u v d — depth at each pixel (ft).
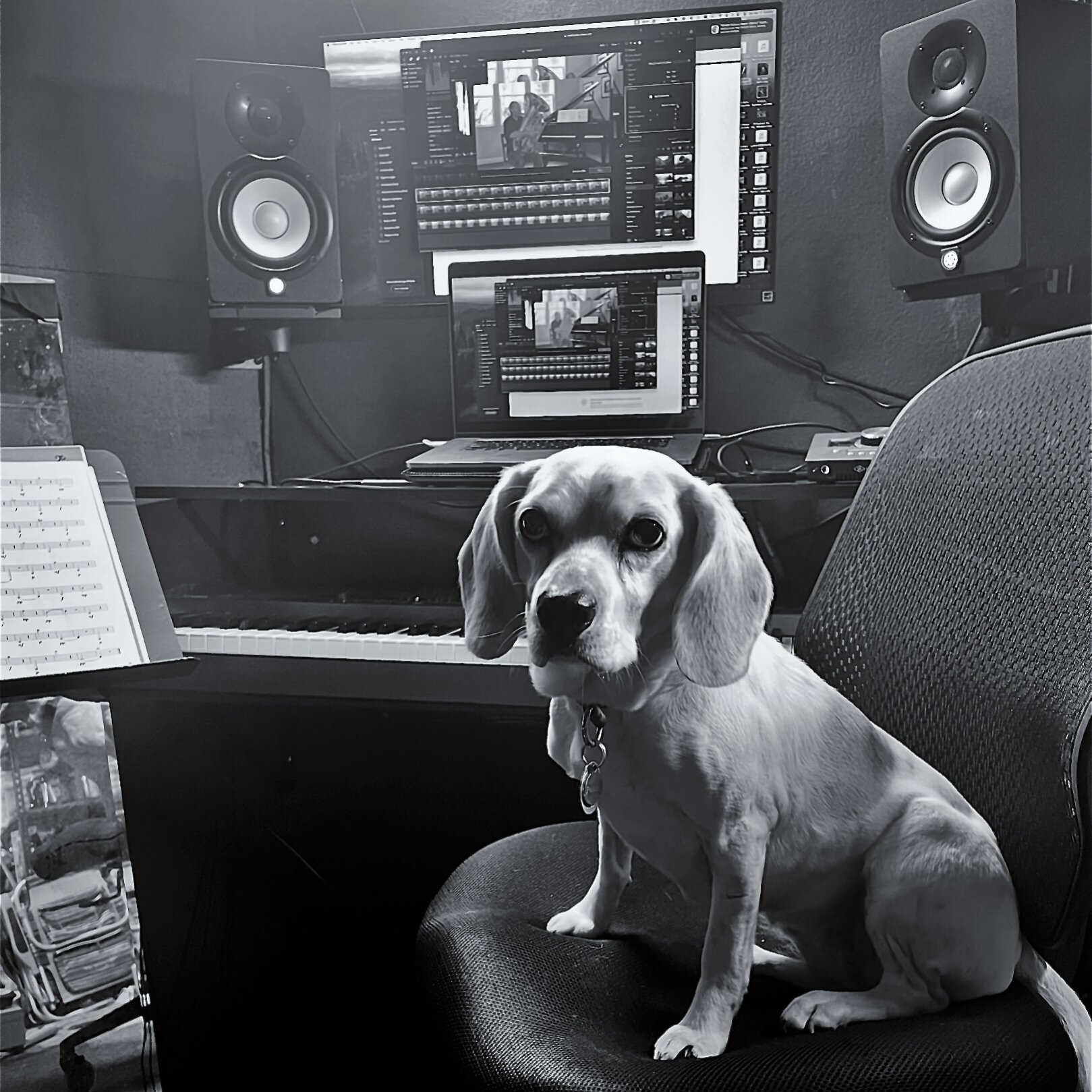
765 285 5.53
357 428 6.46
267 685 4.79
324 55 5.67
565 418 5.54
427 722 6.15
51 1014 3.82
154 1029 4.23
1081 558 2.45
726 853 2.70
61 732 3.94
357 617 5.16
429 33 5.49
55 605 3.54
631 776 2.80
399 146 5.70
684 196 5.48
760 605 2.80
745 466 5.76
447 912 3.08
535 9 5.88
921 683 2.96
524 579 3.01
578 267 5.36
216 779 5.88
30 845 3.82
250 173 5.58
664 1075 2.20
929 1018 2.44
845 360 5.77
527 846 3.59
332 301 5.85
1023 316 4.96
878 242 5.63
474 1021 2.47
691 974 2.88
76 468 3.91
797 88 5.64
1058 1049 2.33
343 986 5.40
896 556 3.14
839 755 2.92
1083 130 4.56
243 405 6.57
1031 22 4.33
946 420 3.08
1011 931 2.57
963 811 2.77
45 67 5.39
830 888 2.90
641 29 5.29
